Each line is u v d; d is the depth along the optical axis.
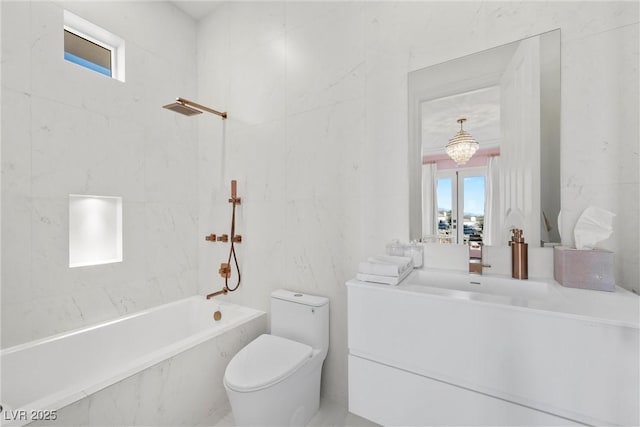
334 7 1.83
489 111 1.38
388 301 1.15
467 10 1.43
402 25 1.60
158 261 2.27
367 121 1.71
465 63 1.43
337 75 1.81
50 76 1.70
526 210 1.29
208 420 1.69
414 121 1.57
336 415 1.70
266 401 1.33
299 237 1.96
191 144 2.52
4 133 1.53
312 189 1.91
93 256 1.97
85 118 1.86
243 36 2.27
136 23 2.15
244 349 1.59
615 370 0.78
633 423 0.77
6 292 1.54
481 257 1.34
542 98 1.26
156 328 2.16
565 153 1.22
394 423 1.15
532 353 0.88
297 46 1.98
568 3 1.21
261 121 2.15
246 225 2.23
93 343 1.82
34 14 1.64
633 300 0.94
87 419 1.18
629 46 1.11
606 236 1.08
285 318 1.83
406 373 1.12
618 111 1.13
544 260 1.25
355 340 1.23
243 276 2.24
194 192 2.55
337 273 1.81
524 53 1.30
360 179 1.74
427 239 1.54
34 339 1.63
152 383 1.41
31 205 1.63
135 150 2.13
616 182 1.13
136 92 2.14
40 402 1.11
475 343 0.97
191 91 2.54
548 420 0.88
